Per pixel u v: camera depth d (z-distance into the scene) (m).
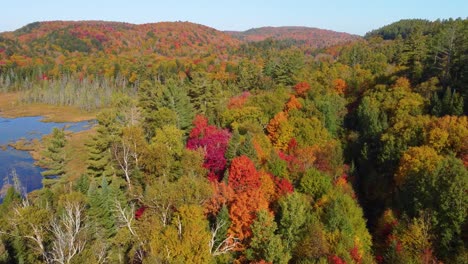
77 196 39.66
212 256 32.56
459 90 68.88
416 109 67.19
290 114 77.06
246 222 37.81
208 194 38.28
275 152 57.81
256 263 32.59
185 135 68.56
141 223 35.41
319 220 40.81
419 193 43.88
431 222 39.97
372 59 124.31
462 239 38.16
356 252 36.06
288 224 37.81
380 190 54.66
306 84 94.44
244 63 155.38
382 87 79.75
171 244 29.97
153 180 47.62
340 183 54.34
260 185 46.44
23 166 87.88
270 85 109.50
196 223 33.00
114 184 44.38
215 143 58.62
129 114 75.81
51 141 56.59
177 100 70.44
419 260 36.78
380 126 66.69
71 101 167.00
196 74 99.81
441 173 43.25
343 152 68.12
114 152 52.50
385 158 57.78
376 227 47.47
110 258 33.75
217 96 83.38
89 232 35.91
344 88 93.75
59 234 30.84
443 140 53.56
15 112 153.00
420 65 83.31
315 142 67.44
